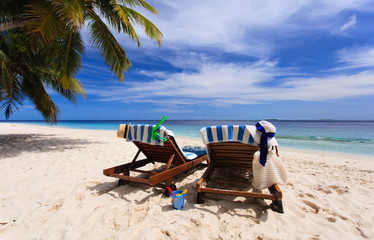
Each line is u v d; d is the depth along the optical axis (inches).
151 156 151.6
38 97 329.7
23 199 108.0
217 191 99.2
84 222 84.4
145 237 72.1
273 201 97.0
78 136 473.4
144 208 97.1
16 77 304.5
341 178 150.6
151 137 114.2
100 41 271.3
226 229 79.3
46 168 171.9
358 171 176.1
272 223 84.6
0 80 265.4
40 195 113.2
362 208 98.8
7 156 213.6
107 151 263.1
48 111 346.9
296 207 98.3
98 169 171.0
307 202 106.0
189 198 112.1
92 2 250.1
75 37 269.6
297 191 121.6
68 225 82.4
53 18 203.5
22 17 209.5
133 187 126.4
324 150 344.2
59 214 91.7
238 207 99.0
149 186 128.5
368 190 122.3
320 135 674.2
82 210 95.2
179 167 122.7
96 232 77.5
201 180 106.9
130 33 287.1
